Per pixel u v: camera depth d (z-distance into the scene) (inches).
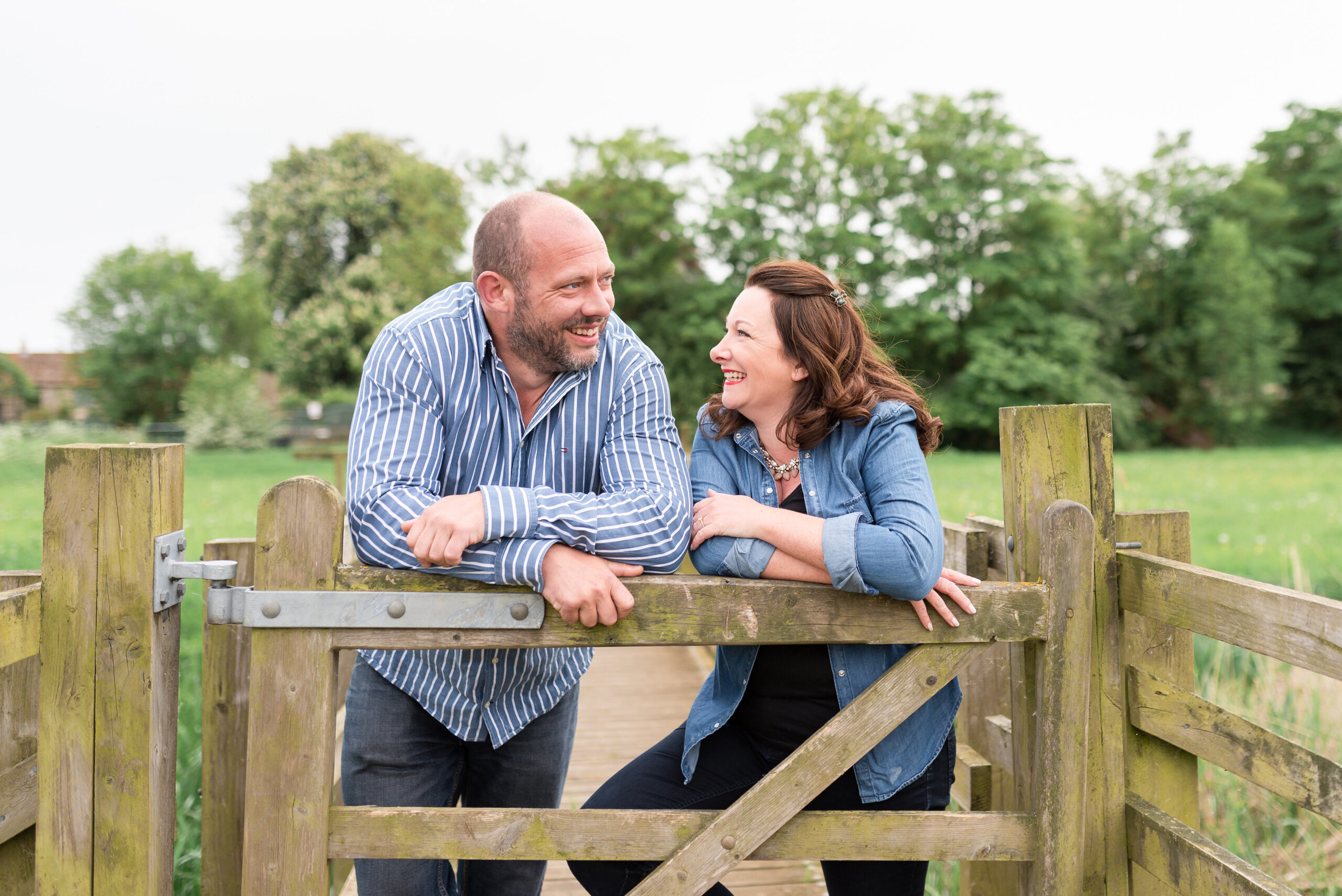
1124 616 70.2
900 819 59.1
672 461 63.4
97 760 55.9
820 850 58.7
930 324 1256.2
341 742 99.5
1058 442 66.4
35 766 63.4
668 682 204.2
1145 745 71.6
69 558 55.5
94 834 56.1
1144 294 1446.9
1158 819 65.9
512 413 63.8
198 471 853.2
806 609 57.3
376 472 59.0
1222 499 646.5
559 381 63.9
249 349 1432.1
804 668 63.2
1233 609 58.6
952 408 1232.8
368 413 61.3
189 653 211.0
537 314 60.2
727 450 67.3
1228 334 1346.0
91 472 55.2
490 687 65.6
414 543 54.4
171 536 57.8
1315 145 1485.0
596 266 60.1
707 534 60.0
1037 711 60.6
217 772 79.4
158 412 1364.4
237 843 79.5
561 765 72.3
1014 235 1298.0
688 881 56.4
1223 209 1421.0
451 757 69.6
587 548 55.8
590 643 56.3
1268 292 1381.6
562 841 57.0
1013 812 61.6
